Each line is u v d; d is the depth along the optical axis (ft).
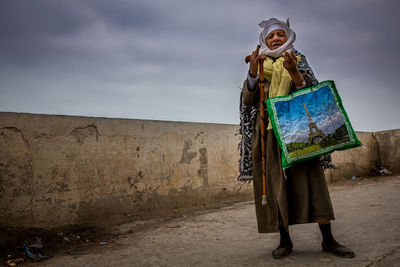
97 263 9.03
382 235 9.07
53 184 12.94
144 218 15.08
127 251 10.14
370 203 14.35
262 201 7.81
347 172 26.43
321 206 7.60
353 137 7.25
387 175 27.17
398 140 27.45
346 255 7.50
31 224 12.32
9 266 9.25
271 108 7.68
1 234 11.25
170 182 16.25
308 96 7.57
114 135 14.69
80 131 13.79
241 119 8.87
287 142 7.45
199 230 12.46
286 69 7.61
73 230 13.08
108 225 13.92
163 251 9.77
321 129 7.36
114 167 14.55
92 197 13.82
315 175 7.75
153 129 15.96
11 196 12.07
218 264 7.98
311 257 7.70
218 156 18.25
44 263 9.45
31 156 12.57
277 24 8.78
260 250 8.91
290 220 7.79
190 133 17.28
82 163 13.70
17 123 12.40
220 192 18.08
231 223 13.26
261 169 8.21
